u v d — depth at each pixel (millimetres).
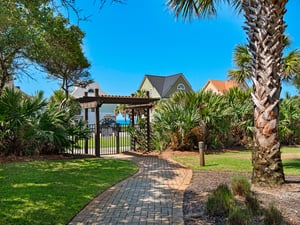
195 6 6863
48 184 5930
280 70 5508
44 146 10219
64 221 3984
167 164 9219
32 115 9547
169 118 12242
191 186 6023
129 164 8992
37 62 9641
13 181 6125
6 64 9031
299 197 4902
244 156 11023
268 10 5418
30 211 4301
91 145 14344
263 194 5074
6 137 9352
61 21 7812
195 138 12508
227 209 4035
